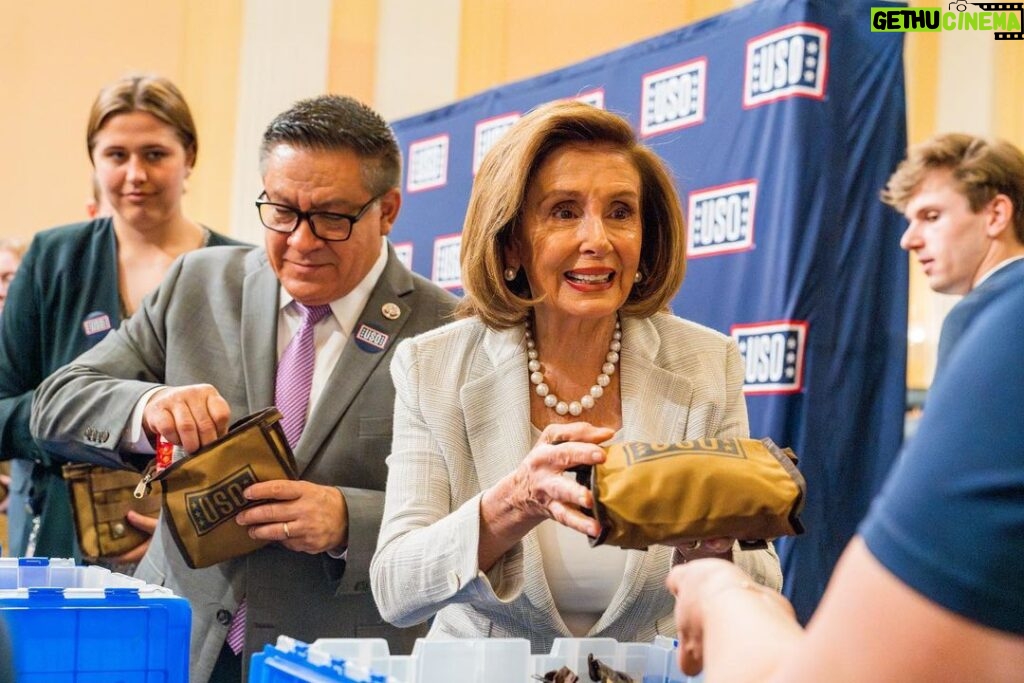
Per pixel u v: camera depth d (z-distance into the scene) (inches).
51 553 110.8
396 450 68.6
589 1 207.5
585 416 67.6
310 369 85.2
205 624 81.5
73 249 114.7
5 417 103.8
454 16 202.4
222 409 77.9
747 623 32.2
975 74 219.3
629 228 64.7
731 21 113.6
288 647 46.1
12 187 182.9
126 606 49.4
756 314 109.0
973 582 25.9
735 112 112.3
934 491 26.8
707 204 115.0
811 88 106.0
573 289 64.1
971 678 26.1
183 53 191.0
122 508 92.2
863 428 109.4
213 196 189.3
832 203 107.3
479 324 70.9
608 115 65.0
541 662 51.5
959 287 107.5
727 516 47.6
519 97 140.9
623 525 47.9
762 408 108.2
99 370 88.0
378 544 65.4
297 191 80.5
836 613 28.0
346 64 195.5
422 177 157.2
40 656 47.7
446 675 48.7
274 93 190.4
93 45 187.2
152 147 112.9
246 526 76.3
